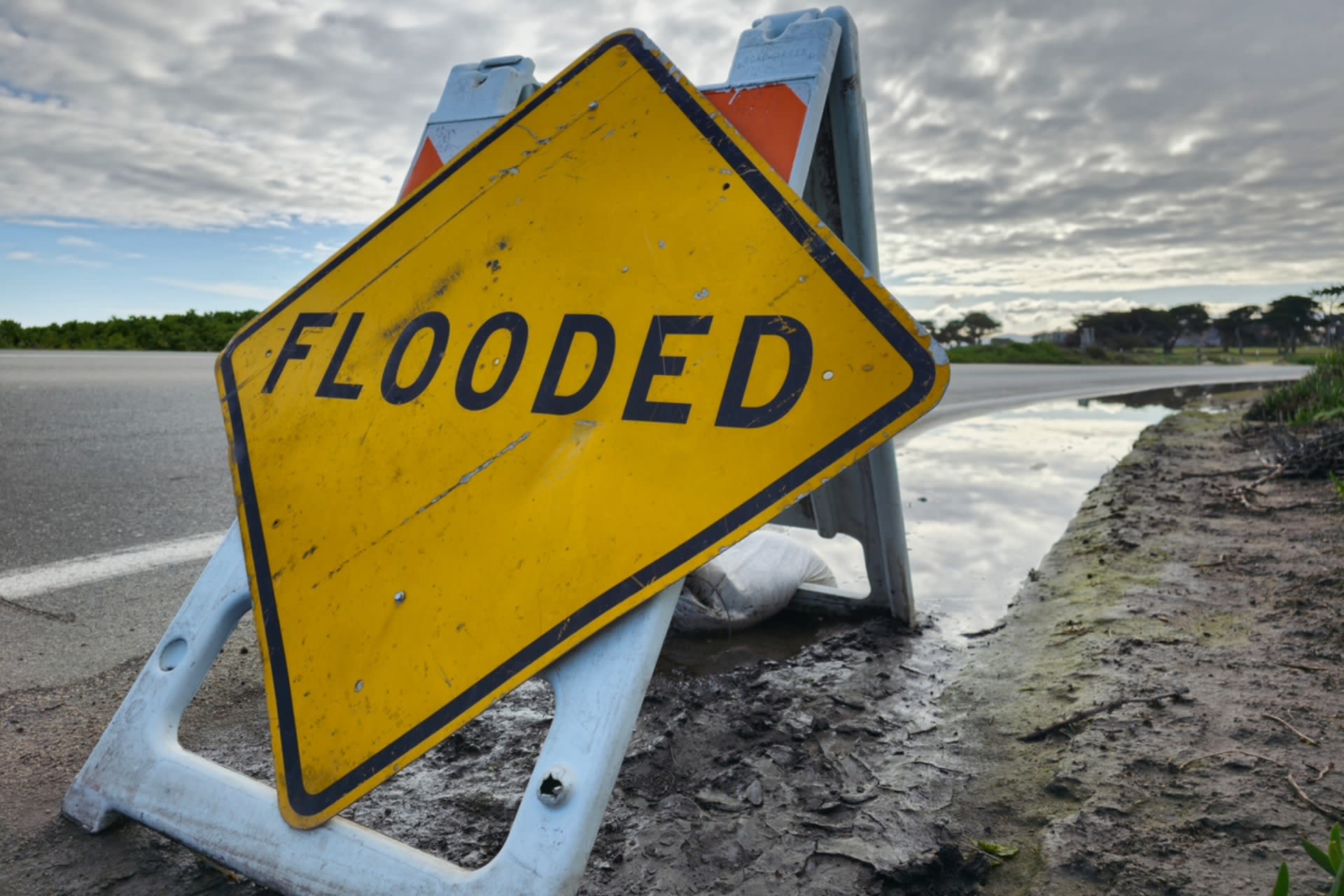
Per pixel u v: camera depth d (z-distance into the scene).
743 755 1.86
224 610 1.60
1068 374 20.36
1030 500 4.80
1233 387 15.14
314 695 1.37
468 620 1.29
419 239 1.71
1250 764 1.72
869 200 2.17
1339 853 1.02
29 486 4.16
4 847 1.46
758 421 1.24
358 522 1.47
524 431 1.40
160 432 5.82
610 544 1.25
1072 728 1.94
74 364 10.18
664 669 2.38
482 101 2.25
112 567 3.05
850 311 1.24
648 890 1.39
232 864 1.33
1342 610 2.56
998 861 1.49
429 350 1.58
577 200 1.56
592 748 1.15
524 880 1.12
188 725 1.95
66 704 2.02
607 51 1.64
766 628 2.77
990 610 2.94
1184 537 3.63
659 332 1.38
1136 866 1.42
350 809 1.65
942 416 9.29
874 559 2.72
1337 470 4.62
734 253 1.37
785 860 1.48
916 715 2.10
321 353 1.71
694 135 1.49
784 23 2.03
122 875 1.40
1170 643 2.40
